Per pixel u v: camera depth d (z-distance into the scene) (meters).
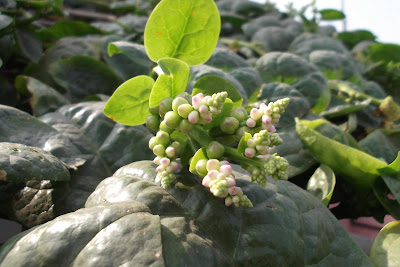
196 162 0.14
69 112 0.22
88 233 0.12
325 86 0.30
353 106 0.29
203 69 0.23
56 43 0.32
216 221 0.14
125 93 0.15
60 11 0.35
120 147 0.20
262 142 0.12
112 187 0.15
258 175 0.13
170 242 0.12
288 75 0.31
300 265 0.14
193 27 0.16
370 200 0.22
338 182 0.23
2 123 0.18
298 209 0.16
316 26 0.52
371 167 0.20
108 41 0.34
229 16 0.51
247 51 0.43
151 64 0.25
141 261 0.11
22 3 0.31
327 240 0.16
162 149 0.14
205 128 0.14
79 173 0.18
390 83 0.44
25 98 0.27
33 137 0.19
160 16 0.16
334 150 0.20
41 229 0.13
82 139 0.20
